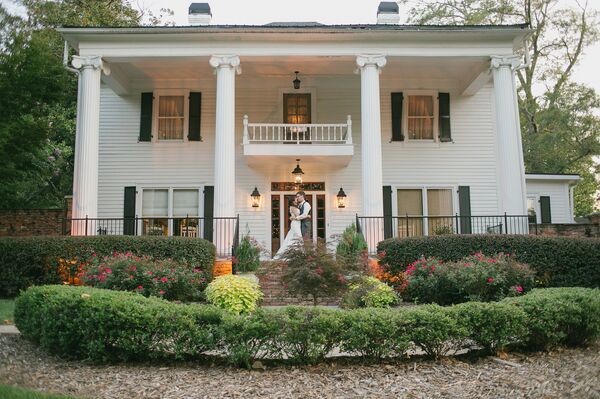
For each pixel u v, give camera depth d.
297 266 10.06
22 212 16.27
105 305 6.65
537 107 29.78
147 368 6.42
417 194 17.91
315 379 5.99
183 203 17.67
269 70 17.42
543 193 21.98
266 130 16.56
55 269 12.15
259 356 6.76
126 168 17.72
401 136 17.86
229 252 14.34
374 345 6.61
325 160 16.95
